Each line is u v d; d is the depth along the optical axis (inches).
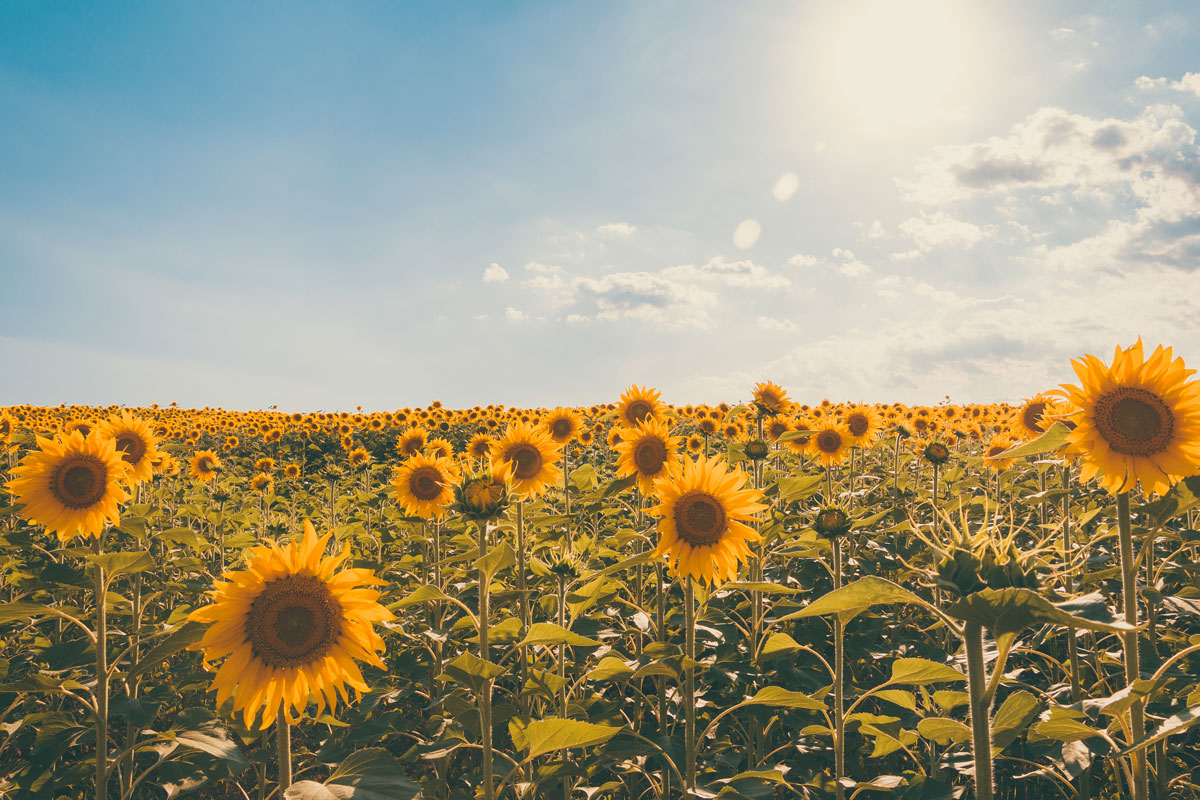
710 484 162.9
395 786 107.4
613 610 230.8
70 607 184.7
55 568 186.4
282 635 111.7
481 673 136.6
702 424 503.8
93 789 202.8
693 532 157.6
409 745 235.9
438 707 195.3
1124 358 120.0
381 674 211.9
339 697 212.1
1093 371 119.6
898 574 254.4
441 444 398.6
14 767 180.2
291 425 973.2
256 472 636.7
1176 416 114.4
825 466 390.3
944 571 90.0
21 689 146.6
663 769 169.6
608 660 152.2
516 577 240.7
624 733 156.5
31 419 730.2
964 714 211.0
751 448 303.7
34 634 236.4
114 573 160.1
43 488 179.6
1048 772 152.1
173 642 147.1
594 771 153.1
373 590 116.6
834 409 624.7
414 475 269.9
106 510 184.5
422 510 269.9
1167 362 117.3
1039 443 124.7
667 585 263.3
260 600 113.5
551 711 200.2
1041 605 73.6
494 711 166.2
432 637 179.3
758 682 195.8
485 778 140.6
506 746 196.4
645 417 346.6
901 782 147.7
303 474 650.2
